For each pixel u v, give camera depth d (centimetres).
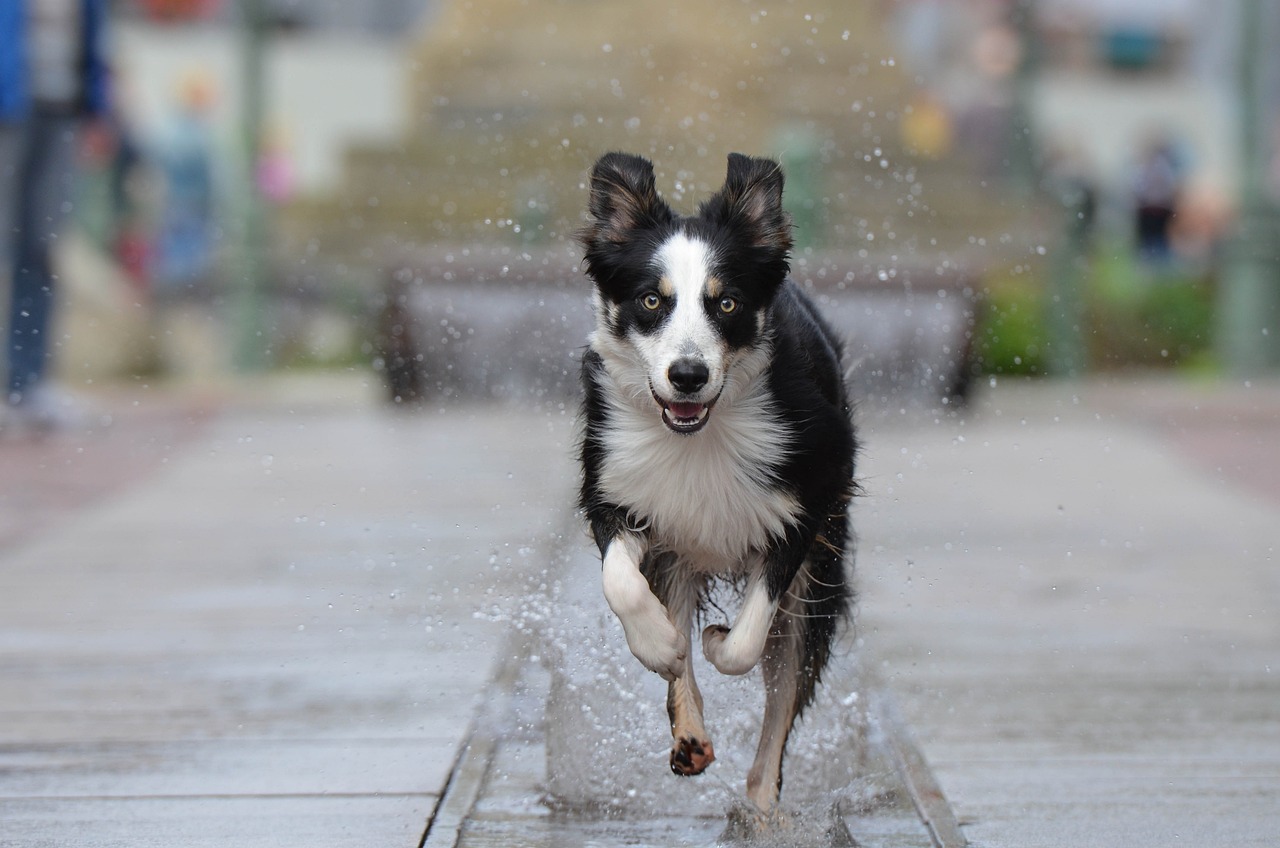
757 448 546
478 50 2753
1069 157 2530
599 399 568
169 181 2553
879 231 2383
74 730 659
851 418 620
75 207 2150
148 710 689
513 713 666
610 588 520
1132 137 3164
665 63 2686
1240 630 849
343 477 1350
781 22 2748
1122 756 625
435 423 1706
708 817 546
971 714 686
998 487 1351
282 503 1227
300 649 793
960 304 1661
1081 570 1008
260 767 607
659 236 562
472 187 2508
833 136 2605
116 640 816
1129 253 2683
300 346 2306
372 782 588
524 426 1683
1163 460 1545
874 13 2942
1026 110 2436
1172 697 715
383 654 780
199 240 2547
